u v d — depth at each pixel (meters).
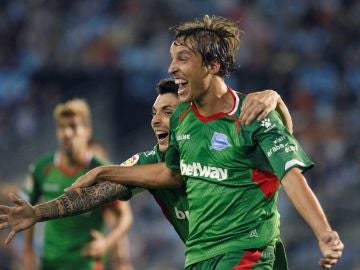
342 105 43.44
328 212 34.03
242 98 11.37
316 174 37.16
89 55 46.31
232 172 11.09
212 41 11.20
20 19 49.50
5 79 45.19
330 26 48.50
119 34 47.19
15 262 25.66
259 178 11.11
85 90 42.28
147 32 47.22
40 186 20.34
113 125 40.88
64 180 20.03
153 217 35.38
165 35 46.97
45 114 42.25
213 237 11.19
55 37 48.09
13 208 11.64
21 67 46.50
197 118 11.40
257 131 10.90
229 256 11.05
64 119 19.75
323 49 46.81
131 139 40.53
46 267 19.75
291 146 10.69
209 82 11.22
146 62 45.00
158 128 12.33
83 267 19.58
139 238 34.47
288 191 10.44
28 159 41.31
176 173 12.12
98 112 40.91
